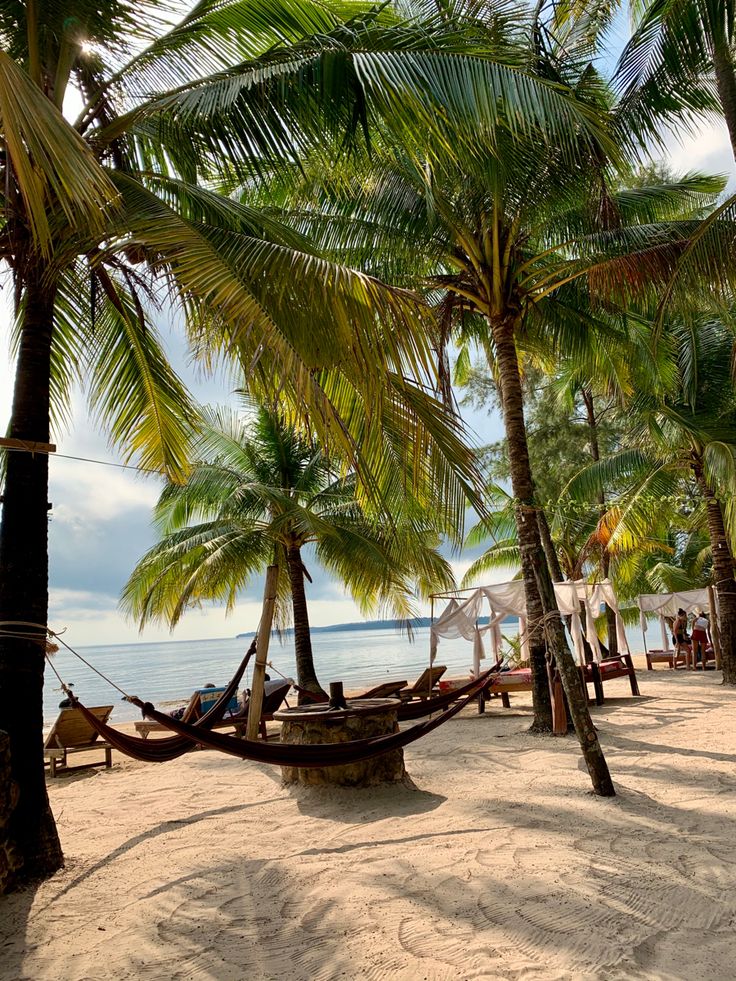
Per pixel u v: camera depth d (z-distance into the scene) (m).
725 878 4.24
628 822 5.54
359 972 3.35
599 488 17.45
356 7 6.81
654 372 12.56
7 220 5.52
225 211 5.97
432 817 6.07
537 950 3.46
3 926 4.15
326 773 7.25
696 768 7.27
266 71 5.21
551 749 8.93
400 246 10.43
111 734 5.64
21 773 5.05
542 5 8.78
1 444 5.16
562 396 18.84
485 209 9.64
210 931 3.96
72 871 5.13
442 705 7.89
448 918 3.89
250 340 4.70
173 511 16.80
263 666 6.27
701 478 15.53
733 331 12.79
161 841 5.92
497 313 10.27
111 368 7.70
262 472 16.98
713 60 8.91
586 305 12.34
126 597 15.71
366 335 4.70
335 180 8.31
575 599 12.17
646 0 9.68
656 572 25.05
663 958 3.32
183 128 5.70
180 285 5.55
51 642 5.38
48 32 5.59
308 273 4.71
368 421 4.90
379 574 15.51
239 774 8.98
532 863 4.68
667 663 22.27
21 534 5.34
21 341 5.62
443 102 4.84
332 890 4.44
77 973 3.52
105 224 5.09
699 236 8.99
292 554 16.39
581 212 10.80
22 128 3.69
